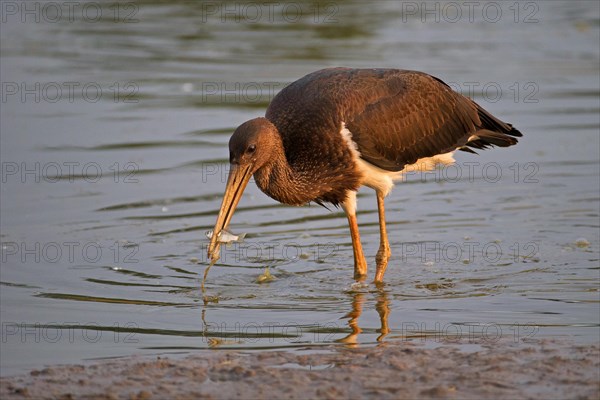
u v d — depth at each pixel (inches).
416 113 507.8
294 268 484.1
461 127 530.0
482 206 588.4
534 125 737.0
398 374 327.3
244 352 358.0
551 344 359.3
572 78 852.6
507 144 539.8
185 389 316.5
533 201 593.9
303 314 410.6
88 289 445.7
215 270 478.6
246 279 465.1
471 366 333.7
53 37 1041.5
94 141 705.0
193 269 479.2
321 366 337.7
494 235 533.3
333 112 480.4
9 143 697.6
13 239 521.3
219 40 1015.6
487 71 872.9
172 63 931.3
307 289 450.0
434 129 517.0
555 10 1140.5
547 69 881.5
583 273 466.3
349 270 482.0
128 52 973.2
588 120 745.6
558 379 319.3
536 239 523.5
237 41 1007.0
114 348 366.9
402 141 503.2
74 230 537.3
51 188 614.2
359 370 331.6
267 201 610.9
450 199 605.9
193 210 578.6
